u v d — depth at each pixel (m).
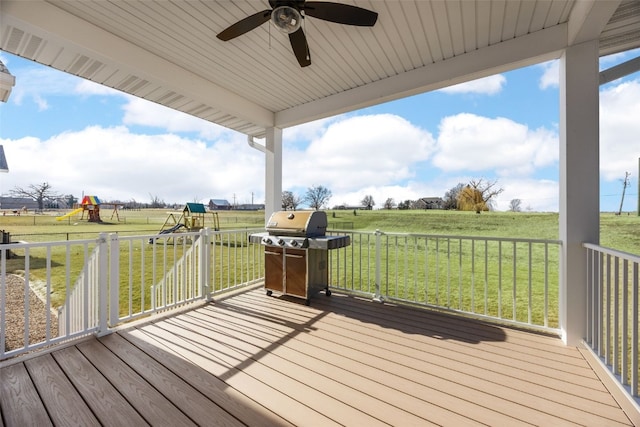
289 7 2.01
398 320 2.98
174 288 3.24
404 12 2.40
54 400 1.67
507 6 2.31
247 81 3.64
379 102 3.76
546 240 2.61
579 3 2.18
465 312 3.00
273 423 1.51
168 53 3.04
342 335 2.61
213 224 15.26
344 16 2.12
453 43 2.84
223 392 1.77
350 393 1.77
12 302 5.40
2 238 8.24
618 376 1.79
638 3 2.16
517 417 1.56
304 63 2.72
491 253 6.99
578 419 1.54
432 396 1.74
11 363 2.05
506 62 2.77
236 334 2.61
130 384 1.83
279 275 3.66
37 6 2.27
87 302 2.51
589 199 2.34
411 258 7.65
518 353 2.28
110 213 17.47
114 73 3.19
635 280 1.58
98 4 2.33
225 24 2.60
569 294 2.39
